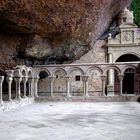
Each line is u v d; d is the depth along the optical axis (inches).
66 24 501.0
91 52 932.6
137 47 926.4
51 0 408.5
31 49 515.2
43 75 719.1
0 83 340.2
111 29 1012.5
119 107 370.9
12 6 368.8
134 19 1071.0
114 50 936.3
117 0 717.9
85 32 620.1
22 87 603.5
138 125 210.8
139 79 525.0
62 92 858.1
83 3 488.7
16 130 192.1
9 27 434.6
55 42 544.7
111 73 901.8
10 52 493.4
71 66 538.3
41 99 514.0
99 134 174.1
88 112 307.7
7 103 351.9
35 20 431.5
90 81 884.6
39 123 224.8
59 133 179.0
